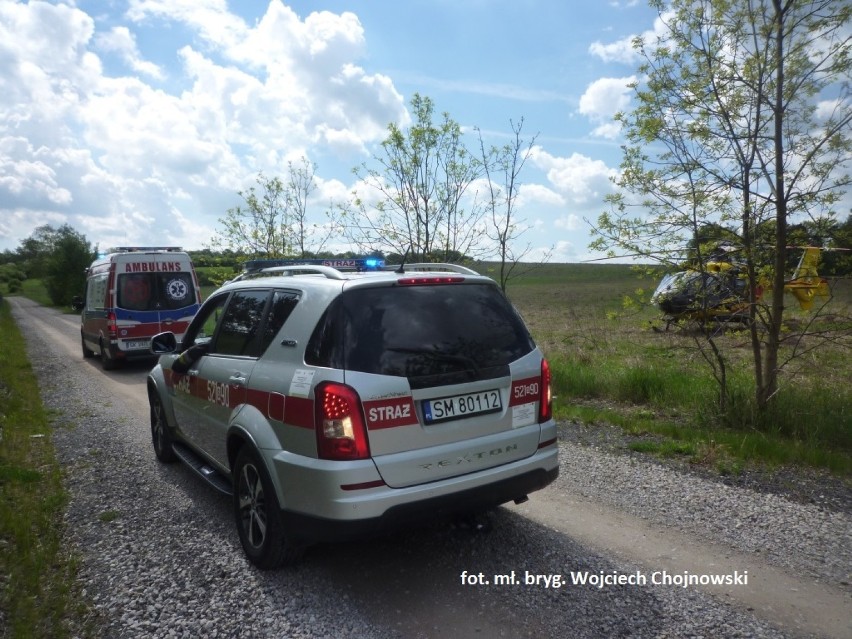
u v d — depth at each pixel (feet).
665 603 11.78
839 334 23.03
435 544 14.49
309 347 12.35
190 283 46.83
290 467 12.04
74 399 34.88
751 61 21.90
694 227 23.12
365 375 11.75
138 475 20.17
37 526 15.69
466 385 12.69
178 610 11.80
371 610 11.71
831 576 12.64
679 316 25.09
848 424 21.47
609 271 288.51
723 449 20.68
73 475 20.20
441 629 11.04
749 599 11.84
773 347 23.32
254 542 13.65
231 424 14.12
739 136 22.22
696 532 14.80
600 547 14.16
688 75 22.61
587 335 50.90
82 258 167.02
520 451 13.37
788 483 17.85
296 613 11.63
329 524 11.44
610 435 23.65
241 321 15.65
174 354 19.74
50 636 10.97
